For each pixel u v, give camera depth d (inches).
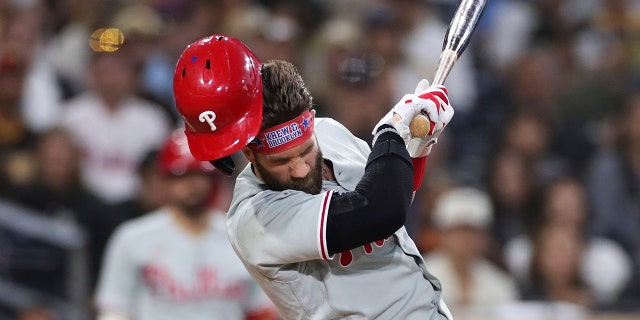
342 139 465.7
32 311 913.5
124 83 1098.7
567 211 998.4
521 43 1358.3
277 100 410.3
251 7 1284.4
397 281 433.4
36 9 1222.9
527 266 990.4
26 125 1055.0
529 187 1055.6
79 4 1227.2
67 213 975.0
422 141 443.8
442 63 457.1
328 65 1151.6
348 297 430.3
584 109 1238.3
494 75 1289.4
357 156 461.7
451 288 908.0
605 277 1010.7
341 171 445.4
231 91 407.8
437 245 965.2
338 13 1333.7
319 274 433.7
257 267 432.5
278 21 1238.9
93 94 1107.9
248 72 411.5
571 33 1364.4
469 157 1179.9
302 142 414.9
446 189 1036.5
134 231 786.2
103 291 778.2
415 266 442.6
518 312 887.7
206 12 1238.3
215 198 801.6
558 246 973.2
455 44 461.1
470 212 917.2
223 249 792.3
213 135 414.6
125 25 1155.9
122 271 778.2
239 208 437.1
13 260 920.3
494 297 919.7
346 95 1103.6
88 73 1146.0
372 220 402.3
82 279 921.5
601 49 1358.3
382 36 1190.9
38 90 1126.4
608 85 1268.5
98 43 1117.1
